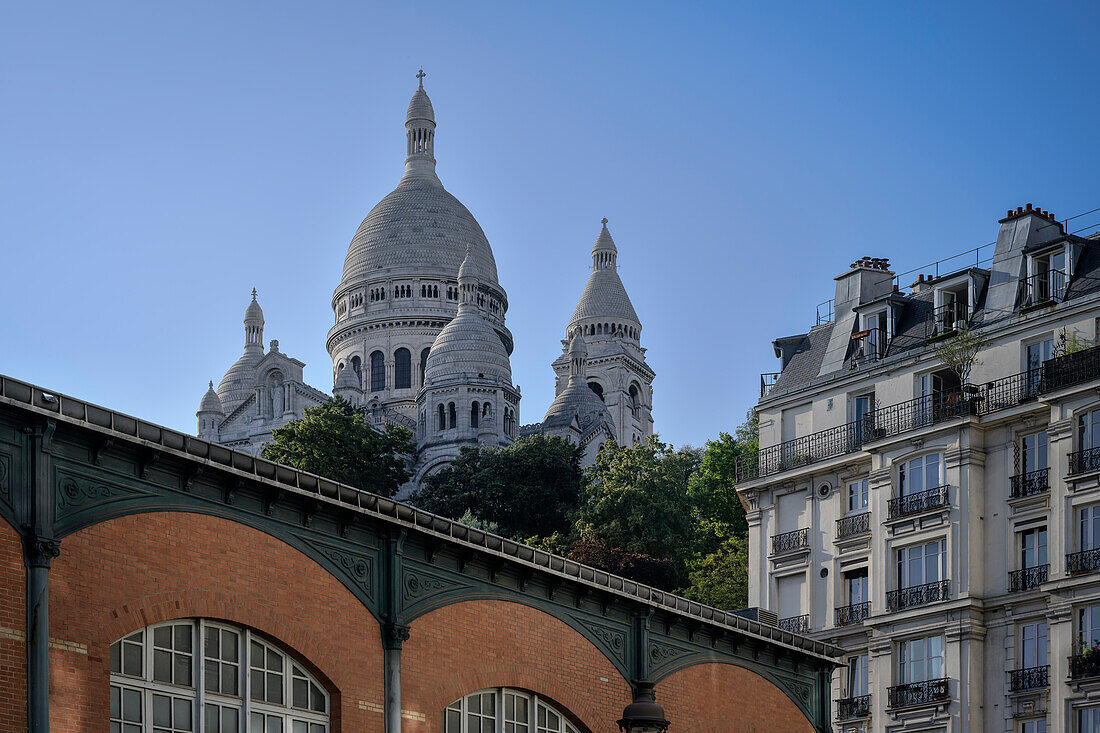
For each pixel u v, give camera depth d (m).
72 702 24.11
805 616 58.16
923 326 59.12
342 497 29.19
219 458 27.00
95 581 24.86
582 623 34.50
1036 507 51.75
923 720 52.75
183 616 26.22
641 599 35.50
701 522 103.25
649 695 26.92
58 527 24.41
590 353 188.00
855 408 59.34
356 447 111.94
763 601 60.06
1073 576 49.50
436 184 195.25
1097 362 50.56
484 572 32.31
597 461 118.19
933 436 54.81
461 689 31.17
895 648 54.47
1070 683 48.66
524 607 33.12
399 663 29.84
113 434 25.17
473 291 173.75
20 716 23.31
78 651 24.36
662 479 106.62
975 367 55.41
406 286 183.38
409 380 179.75
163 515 26.19
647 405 192.00
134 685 25.52
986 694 51.81
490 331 166.25
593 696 34.19
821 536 58.53
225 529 27.22
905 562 55.06
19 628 23.56
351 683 28.95
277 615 27.80
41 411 24.22
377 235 187.00
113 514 25.34
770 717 39.28
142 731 25.50
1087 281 53.81
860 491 57.75
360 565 29.72
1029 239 56.88
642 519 102.75
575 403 167.75
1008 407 53.09
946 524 53.56
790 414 61.97
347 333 183.75
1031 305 54.78
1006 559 52.34
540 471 119.44
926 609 53.31
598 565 97.00
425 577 30.97
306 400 165.75
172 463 26.41
